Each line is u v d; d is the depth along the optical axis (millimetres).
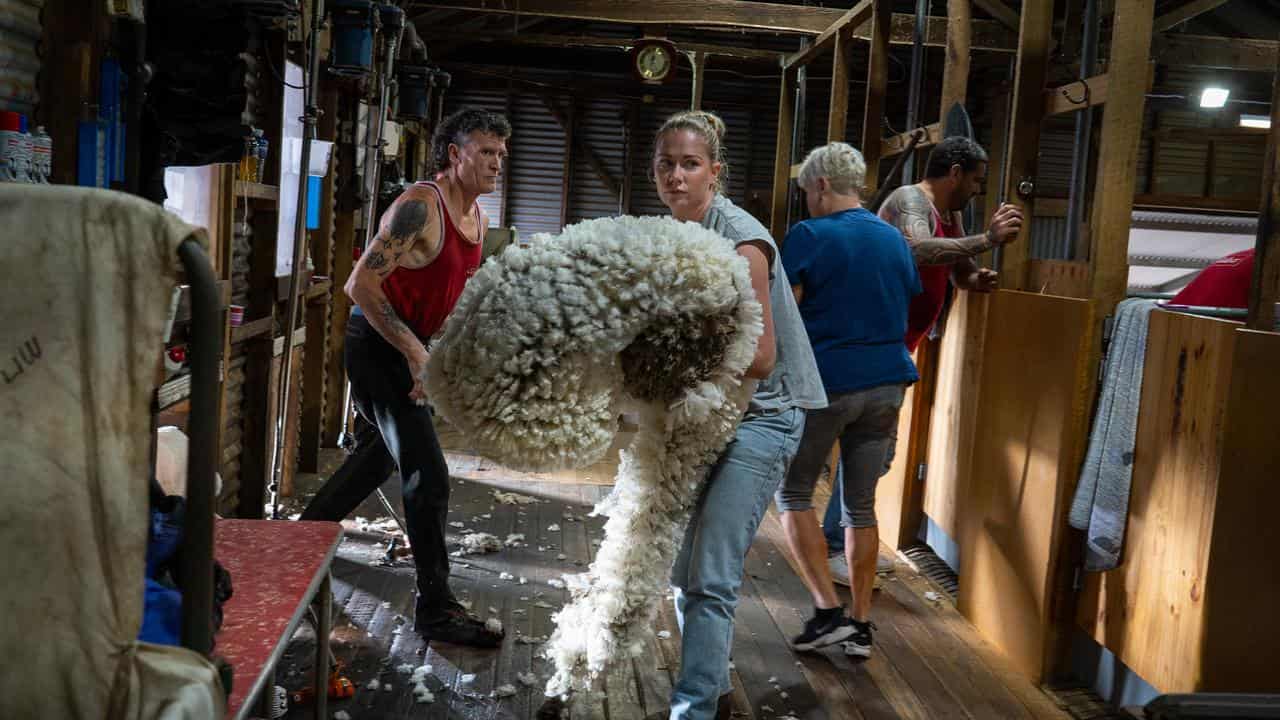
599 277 2105
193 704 1219
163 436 2684
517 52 13727
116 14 2566
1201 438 2646
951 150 4016
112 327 1178
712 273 2146
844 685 3158
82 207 1172
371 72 4242
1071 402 3170
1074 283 3369
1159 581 2812
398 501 5008
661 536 2408
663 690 3020
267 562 2100
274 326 4457
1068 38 7445
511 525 4711
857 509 3348
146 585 1516
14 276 1158
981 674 3318
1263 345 2486
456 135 3293
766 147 14047
